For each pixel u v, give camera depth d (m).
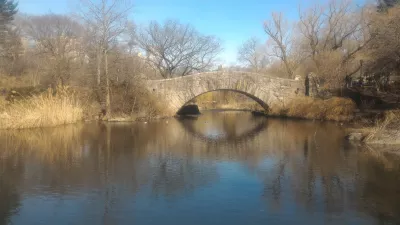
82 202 10.95
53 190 12.02
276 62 59.53
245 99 62.81
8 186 12.42
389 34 25.56
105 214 10.06
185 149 19.06
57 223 9.53
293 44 50.59
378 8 40.50
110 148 19.03
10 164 15.39
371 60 30.91
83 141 20.95
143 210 10.36
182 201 11.04
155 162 15.98
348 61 39.19
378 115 25.45
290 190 12.06
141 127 27.84
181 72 48.06
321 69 38.44
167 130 26.59
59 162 15.79
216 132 26.17
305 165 15.24
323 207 10.55
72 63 39.69
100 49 33.69
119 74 33.28
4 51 47.66
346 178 13.30
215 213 10.16
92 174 13.94
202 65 47.94
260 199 11.21
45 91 30.55
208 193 11.78
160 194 11.70
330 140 21.14
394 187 12.23
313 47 46.12
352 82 38.25
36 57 47.34
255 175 13.83
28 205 10.70
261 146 19.84
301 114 35.16
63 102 28.69
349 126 26.94
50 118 26.86
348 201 11.00
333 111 32.16
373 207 10.54
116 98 32.59
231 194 11.70
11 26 60.72
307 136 22.97
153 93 34.91
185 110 44.75
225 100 61.50
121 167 15.02
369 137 20.12
